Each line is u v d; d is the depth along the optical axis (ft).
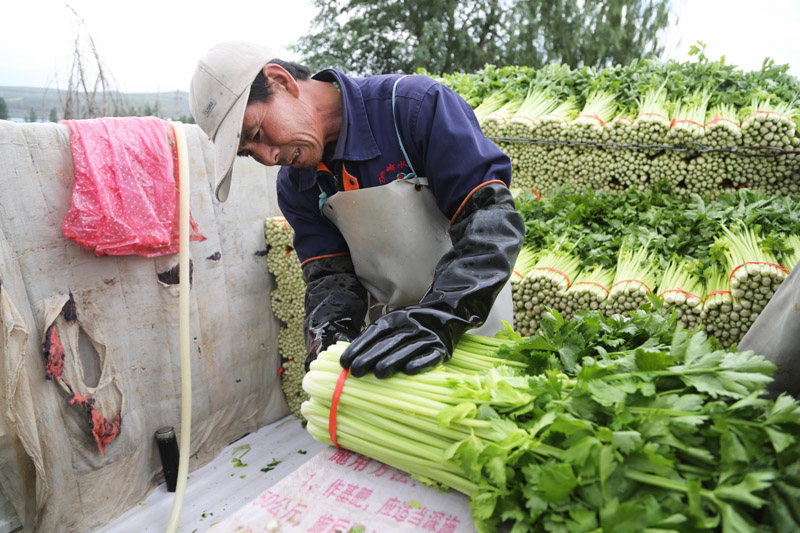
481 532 3.22
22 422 8.34
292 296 12.55
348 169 5.61
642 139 10.02
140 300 10.10
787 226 8.42
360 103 5.40
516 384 3.58
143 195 9.55
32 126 8.41
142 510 10.16
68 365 9.09
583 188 11.08
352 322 6.07
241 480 11.04
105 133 9.19
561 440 3.14
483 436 3.38
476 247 4.70
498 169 5.09
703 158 9.72
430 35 30.35
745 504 2.74
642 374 3.35
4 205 8.13
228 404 12.21
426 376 3.98
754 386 3.09
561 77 12.65
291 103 5.08
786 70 11.25
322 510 3.55
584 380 3.38
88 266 9.29
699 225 9.04
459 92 13.53
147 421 10.52
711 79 10.89
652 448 2.85
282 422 13.58
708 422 3.07
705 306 7.84
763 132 9.02
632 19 34.65
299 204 6.54
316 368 4.40
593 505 2.85
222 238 11.60
